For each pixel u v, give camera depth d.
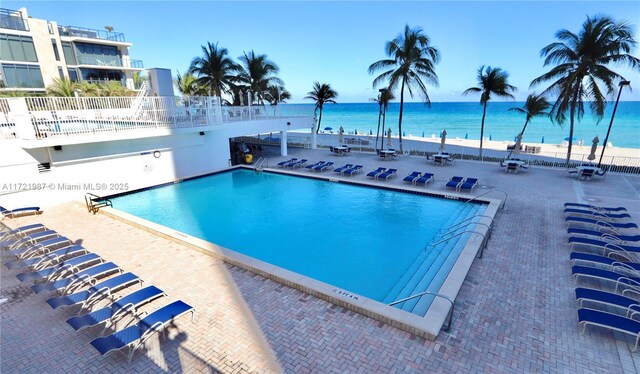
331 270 9.48
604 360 5.43
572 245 9.59
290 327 6.32
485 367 5.30
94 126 14.78
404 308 7.50
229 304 7.09
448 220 12.78
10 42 32.31
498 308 6.77
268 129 23.78
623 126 62.34
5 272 8.59
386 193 16.28
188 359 5.58
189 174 19.39
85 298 6.92
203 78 30.19
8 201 13.07
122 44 41.44
